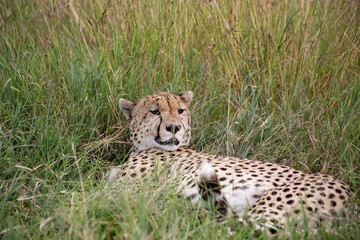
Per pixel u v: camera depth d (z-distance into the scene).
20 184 7.39
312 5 11.17
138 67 10.50
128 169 8.23
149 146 8.85
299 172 7.43
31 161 8.02
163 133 8.58
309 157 8.98
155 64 10.66
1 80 9.58
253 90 10.14
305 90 10.44
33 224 6.50
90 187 7.62
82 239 5.78
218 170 7.53
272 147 9.29
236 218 6.73
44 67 9.97
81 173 8.20
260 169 7.57
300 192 6.75
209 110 10.14
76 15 10.87
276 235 6.23
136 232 5.81
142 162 8.36
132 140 9.20
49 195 7.24
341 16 10.84
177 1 11.11
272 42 10.70
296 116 9.78
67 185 7.93
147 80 10.23
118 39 10.66
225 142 9.28
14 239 6.00
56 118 8.82
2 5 11.35
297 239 6.11
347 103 9.57
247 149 9.11
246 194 7.17
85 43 10.56
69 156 8.16
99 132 9.48
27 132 8.59
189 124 9.20
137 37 10.69
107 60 10.27
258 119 9.69
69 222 6.20
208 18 10.59
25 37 11.45
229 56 10.51
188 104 9.30
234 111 10.17
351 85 10.16
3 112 8.92
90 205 6.71
